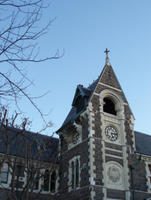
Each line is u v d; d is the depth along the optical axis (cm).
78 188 2550
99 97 2938
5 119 1309
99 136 2681
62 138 3303
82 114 2856
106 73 3216
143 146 3266
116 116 2981
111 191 2467
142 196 2617
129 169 2700
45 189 2853
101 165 2527
